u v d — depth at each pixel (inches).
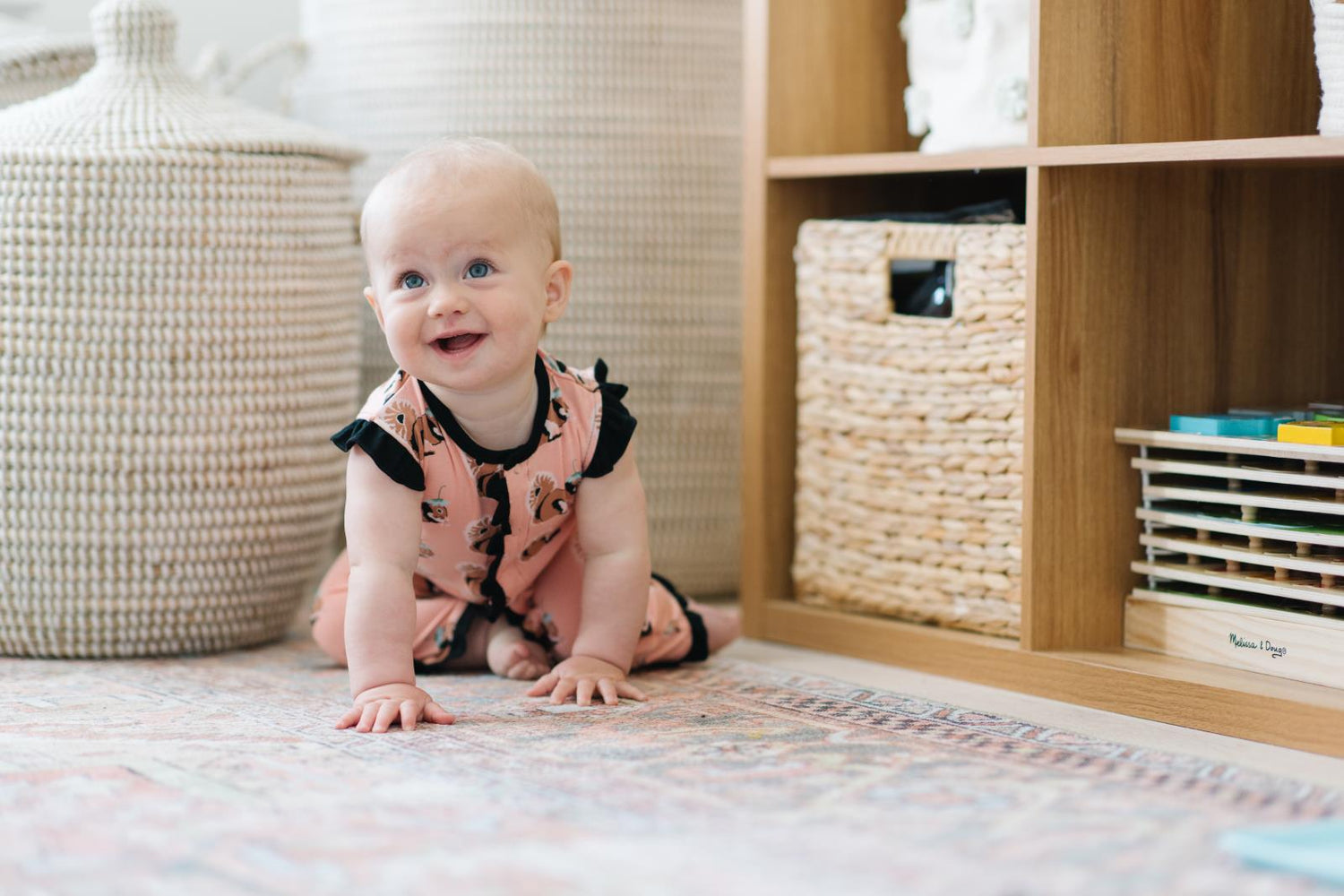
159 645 53.9
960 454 51.4
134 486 52.0
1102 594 49.5
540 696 45.9
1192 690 43.7
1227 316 51.2
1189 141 49.7
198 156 51.8
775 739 39.9
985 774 36.1
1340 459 42.8
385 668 43.2
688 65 64.8
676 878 28.2
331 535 58.6
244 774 36.0
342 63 66.4
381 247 43.1
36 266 50.9
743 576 58.5
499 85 63.0
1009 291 49.5
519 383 44.6
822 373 56.1
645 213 64.4
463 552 47.5
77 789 34.6
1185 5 49.1
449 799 33.7
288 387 54.3
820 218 58.5
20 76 59.2
